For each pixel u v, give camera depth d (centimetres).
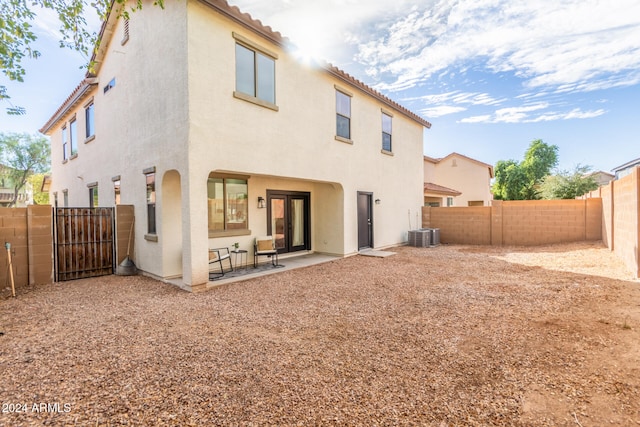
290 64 864
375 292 644
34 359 351
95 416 253
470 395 285
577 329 431
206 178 666
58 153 1536
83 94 1135
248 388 295
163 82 711
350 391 291
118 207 847
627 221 790
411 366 339
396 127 1402
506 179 3988
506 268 882
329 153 1003
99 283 737
